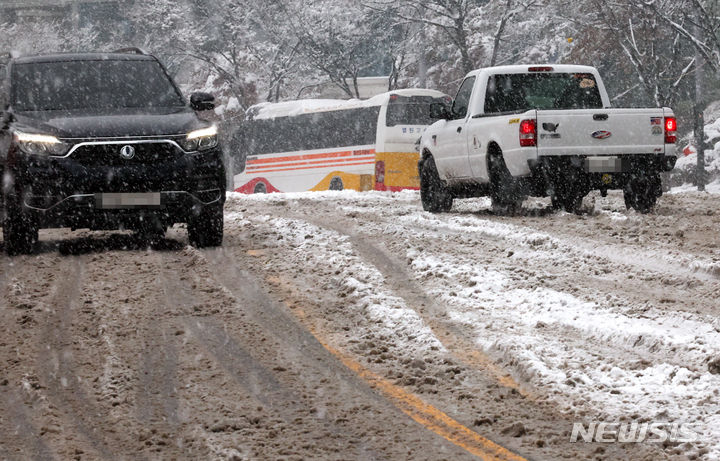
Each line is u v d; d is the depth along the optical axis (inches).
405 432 533.3
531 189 1417.3
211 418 561.6
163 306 862.5
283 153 3737.7
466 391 604.7
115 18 5728.3
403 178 3307.1
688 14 3179.1
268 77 4520.2
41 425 556.4
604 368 634.2
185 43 4534.9
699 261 976.9
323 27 4116.6
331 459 492.7
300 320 804.0
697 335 699.4
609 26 3191.4
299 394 605.6
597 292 874.1
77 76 1254.3
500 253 1096.2
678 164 3555.6
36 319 818.2
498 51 4035.4
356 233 1294.3
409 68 4439.0
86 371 665.0
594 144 1397.6
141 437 529.0
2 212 1147.9
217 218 1179.9
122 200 1112.8
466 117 1541.6
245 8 4394.7
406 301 866.8
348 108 3467.0
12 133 1134.4
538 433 525.3
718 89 4084.6
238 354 702.5
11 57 1309.1
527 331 743.7
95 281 985.5
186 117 1176.2
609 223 1326.3
